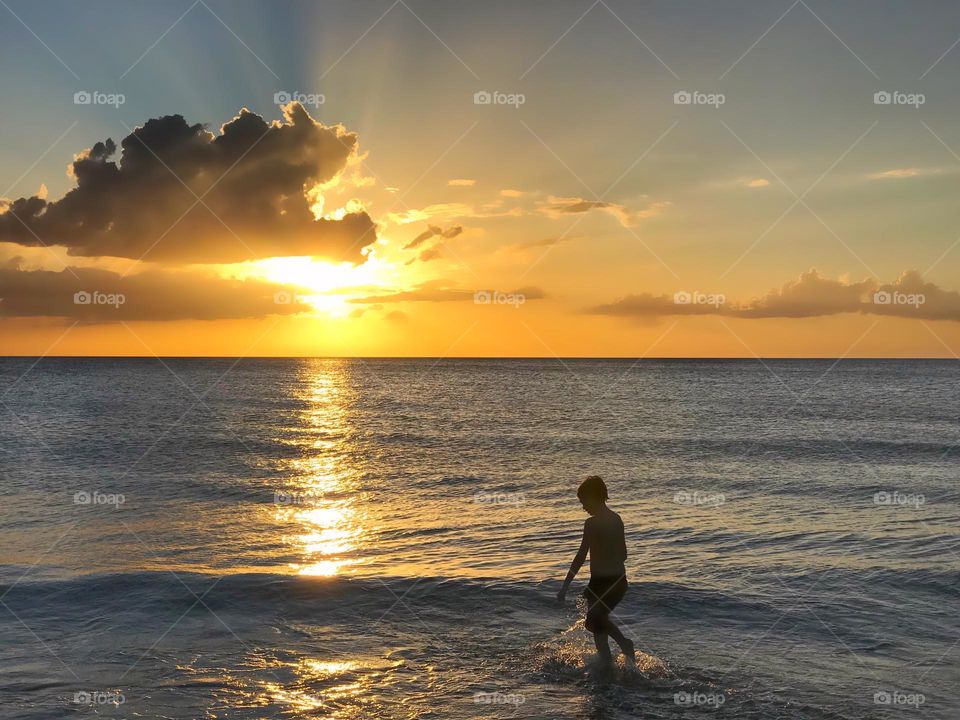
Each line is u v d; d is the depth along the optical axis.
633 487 18.78
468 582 9.20
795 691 6.07
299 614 8.16
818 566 10.12
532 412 45.97
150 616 8.11
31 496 18.09
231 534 13.32
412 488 19.28
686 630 7.60
